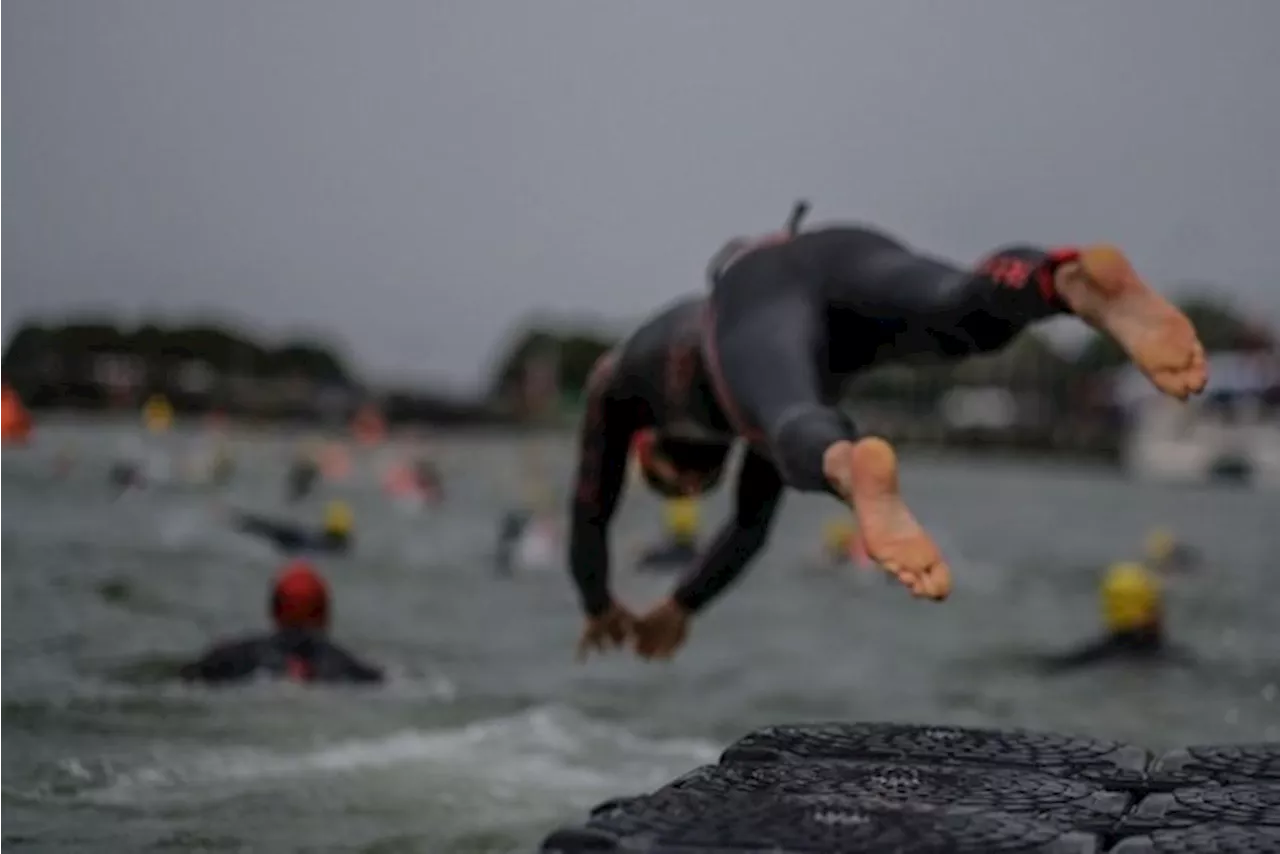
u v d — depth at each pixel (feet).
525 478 153.17
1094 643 48.47
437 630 52.16
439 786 27.55
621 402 18.99
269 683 36.35
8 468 106.73
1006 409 289.12
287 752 29.84
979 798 13.93
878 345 16.25
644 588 67.10
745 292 16.39
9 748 29.09
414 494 115.75
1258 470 236.43
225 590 55.31
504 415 256.11
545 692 39.70
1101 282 13.78
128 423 148.66
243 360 183.11
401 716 34.19
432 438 245.65
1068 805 13.75
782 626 57.77
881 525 13.01
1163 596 73.67
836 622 59.31
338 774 28.07
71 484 97.81
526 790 27.58
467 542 83.92
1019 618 62.08
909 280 15.64
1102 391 279.90
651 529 106.32
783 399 14.94
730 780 14.53
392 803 26.16
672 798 13.78
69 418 142.20
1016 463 291.38
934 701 41.24
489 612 57.41
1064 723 37.99
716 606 64.23
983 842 12.47
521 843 23.84
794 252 16.56
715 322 16.49
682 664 46.50
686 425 17.99
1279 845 12.44
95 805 25.12
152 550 66.80
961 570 87.66
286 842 23.32
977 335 15.16
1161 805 13.75
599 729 34.35
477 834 24.30
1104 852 12.58
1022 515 153.48
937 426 291.79
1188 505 179.42
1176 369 13.51
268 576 60.70
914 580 12.79
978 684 44.27
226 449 146.20
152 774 27.43
